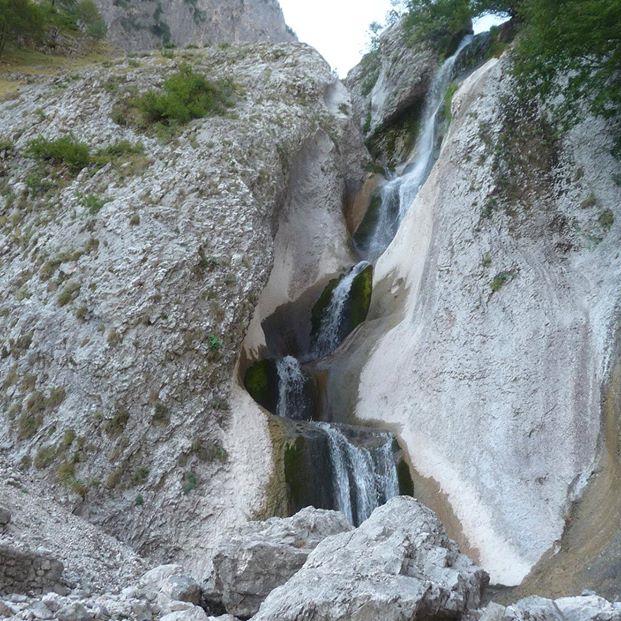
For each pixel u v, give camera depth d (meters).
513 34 34.19
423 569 8.65
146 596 9.88
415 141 40.44
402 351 22.50
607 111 20.72
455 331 20.95
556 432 17.70
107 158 24.61
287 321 27.56
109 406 17.42
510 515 17.00
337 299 27.95
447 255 22.80
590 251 20.23
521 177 22.59
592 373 18.06
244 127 26.73
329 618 7.57
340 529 11.55
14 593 8.86
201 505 17.06
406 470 19.44
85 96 28.98
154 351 18.45
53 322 19.11
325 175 32.19
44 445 17.00
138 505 16.52
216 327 19.70
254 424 18.95
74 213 22.20
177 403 18.17
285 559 10.37
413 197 32.75
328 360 25.12
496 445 18.28
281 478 18.03
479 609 8.45
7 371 18.77
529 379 18.70
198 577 15.91
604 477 16.42
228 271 20.81
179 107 26.58
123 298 19.08
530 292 20.09
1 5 37.56
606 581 14.30
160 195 22.12
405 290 25.27
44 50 41.59
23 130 27.72
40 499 15.41
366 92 50.38
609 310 18.66
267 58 36.28
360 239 33.31
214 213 21.91
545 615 8.37
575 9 18.62
